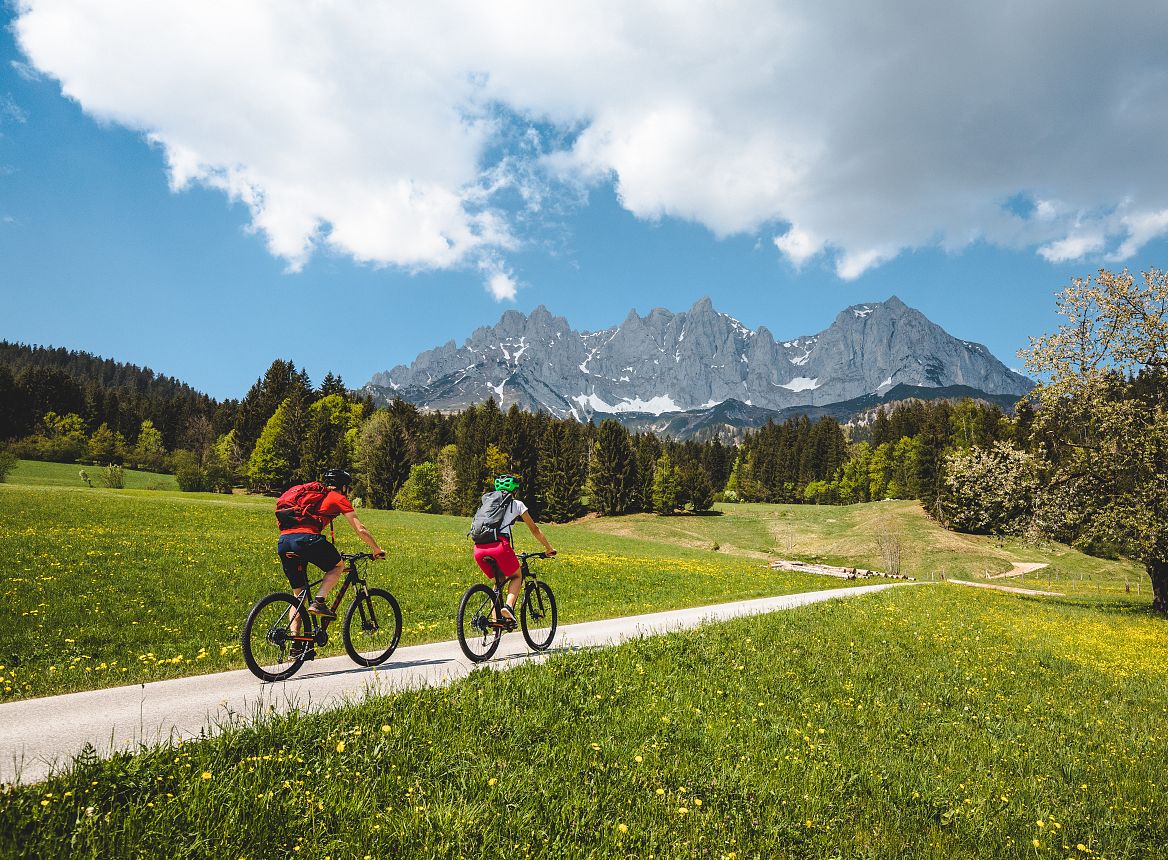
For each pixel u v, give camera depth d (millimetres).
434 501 103375
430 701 6172
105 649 11383
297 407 116312
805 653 11828
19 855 3297
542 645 9781
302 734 5129
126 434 164500
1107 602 36062
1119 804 6469
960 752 7551
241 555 25422
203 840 3621
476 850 3947
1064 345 31984
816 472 184500
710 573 34125
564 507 115438
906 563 83188
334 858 3686
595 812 4648
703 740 6422
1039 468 30766
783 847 4691
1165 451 27922
